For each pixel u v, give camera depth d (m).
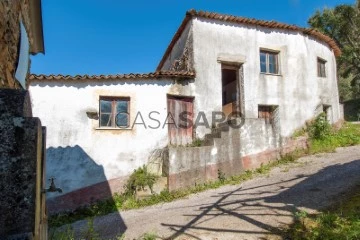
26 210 1.55
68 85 9.49
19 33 4.19
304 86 13.11
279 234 4.93
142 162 9.78
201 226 5.82
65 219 8.28
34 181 1.58
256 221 5.68
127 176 9.56
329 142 12.51
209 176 9.83
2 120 1.56
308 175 8.98
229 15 11.56
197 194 8.96
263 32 12.57
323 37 14.18
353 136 13.18
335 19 25.14
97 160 9.38
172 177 9.30
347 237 4.27
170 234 5.55
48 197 8.72
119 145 9.67
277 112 12.27
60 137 9.21
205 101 11.01
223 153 10.20
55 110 9.30
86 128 9.44
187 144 10.61
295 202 6.54
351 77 31.84
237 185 9.29
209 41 11.45
